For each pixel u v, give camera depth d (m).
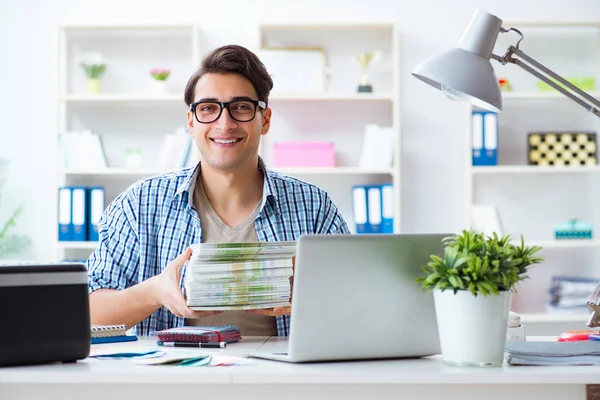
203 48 4.90
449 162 4.88
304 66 4.78
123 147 4.93
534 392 1.42
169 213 2.47
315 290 1.54
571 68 4.92
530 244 4.66
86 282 1.58
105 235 2.49
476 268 1.49
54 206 4.66
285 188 2.55
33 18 4.91
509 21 4.74
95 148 4.73
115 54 4.93
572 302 4.66
